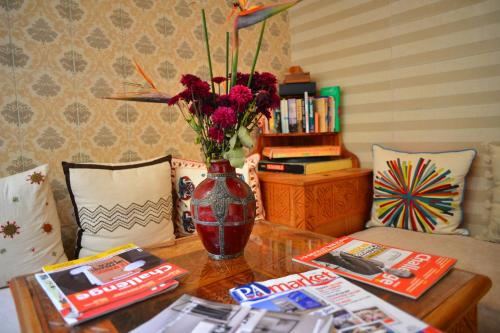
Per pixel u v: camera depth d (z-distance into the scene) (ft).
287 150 7.34
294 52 8.86
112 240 4.93
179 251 3.71
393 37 6.84
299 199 6.19
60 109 5.52
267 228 4.52
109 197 4.98
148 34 6.33
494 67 5.61
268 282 2.63
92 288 2.58
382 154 6.73
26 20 5.15
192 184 5.91
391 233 6.07
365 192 7.35
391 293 2.45
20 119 5.19
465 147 6.02
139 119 6.33
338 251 3.37
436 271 2.76
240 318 2.01
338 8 7.73
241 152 3.15
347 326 1.95
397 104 6.91
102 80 5.89
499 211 5.31
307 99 7.43
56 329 2.13
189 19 6.84
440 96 6.27
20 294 2.65
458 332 2.50
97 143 5.91
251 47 7.93
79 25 5.61
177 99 3.19
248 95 2.97
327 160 7.44
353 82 7.63
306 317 1.96
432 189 5.99
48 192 4.74
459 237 5.72
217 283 2.80
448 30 6.09
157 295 2.57
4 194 4.36
